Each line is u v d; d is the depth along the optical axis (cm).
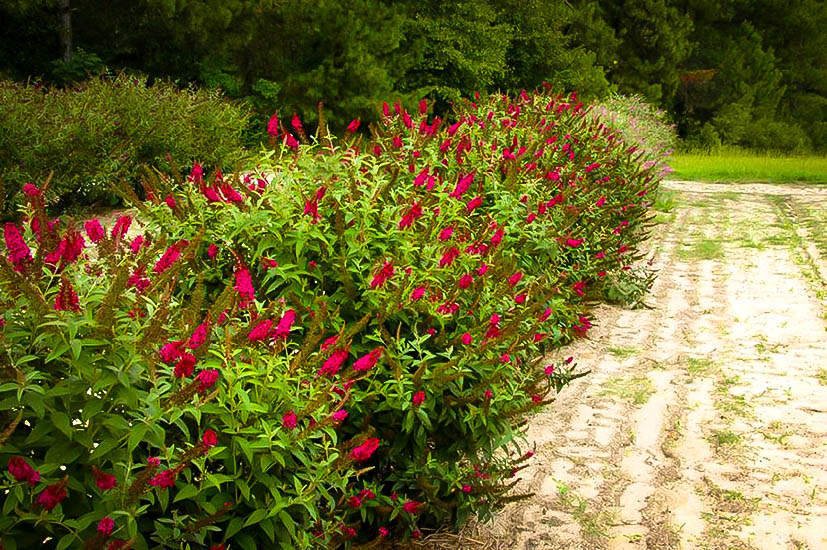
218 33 1925
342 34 1988
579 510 393
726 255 983
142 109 1194
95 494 207
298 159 383
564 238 562
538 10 2623
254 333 245
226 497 234
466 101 796
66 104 1134
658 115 1934
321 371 265
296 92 2033
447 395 348
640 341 662
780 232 1134
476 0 2391
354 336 346
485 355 353
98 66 1814
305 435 245
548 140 692
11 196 923
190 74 1983
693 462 446
